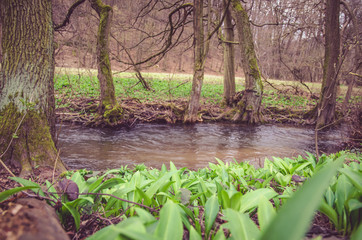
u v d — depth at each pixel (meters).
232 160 8.31
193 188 2.85
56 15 18.02
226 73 19.02
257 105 16.00
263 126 15.63
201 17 13.88
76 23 19.78
